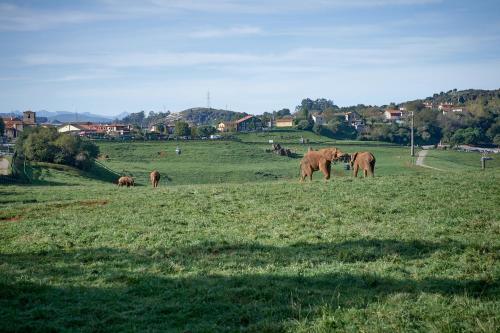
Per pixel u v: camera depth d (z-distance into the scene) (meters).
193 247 17.50
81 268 15.15
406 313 10.88
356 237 18.28
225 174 102.44
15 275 14.39
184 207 25.89
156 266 14.98
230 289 12.70
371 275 13.71
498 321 10.23
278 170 108.88
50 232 20.70
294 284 13.16
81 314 11.35
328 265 14.90
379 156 127.12
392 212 22.72
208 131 190.75
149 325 10.73
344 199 25.92
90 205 28.27
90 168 96.56
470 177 32.81
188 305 11.73
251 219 22.33
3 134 166.62
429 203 24.12
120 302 12.07
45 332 10.40
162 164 117.62
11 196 38.84
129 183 54.81
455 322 10.35
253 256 16.16
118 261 15.89
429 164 106.12
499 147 161.38
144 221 22.50
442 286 12.78
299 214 22.81
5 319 10.91
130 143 147.12
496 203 23.81
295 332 10.17
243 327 10.53
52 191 42.03
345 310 11.20
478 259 15.12
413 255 15.88
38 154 90.81
